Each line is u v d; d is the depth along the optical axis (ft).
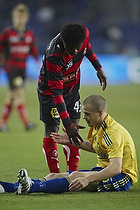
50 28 303.07
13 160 75.10
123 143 47.60
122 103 177.78
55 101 50.78
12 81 115.55
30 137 103.91
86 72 268.82
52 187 46.88
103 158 50.57
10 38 118.01
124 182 48.83
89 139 52.01
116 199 45.09
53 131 57.67
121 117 136.26
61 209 41.16
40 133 110.93
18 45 118.21
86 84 265.34
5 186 47.80
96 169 49.85
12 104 115.75
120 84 273.13
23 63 118.52
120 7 323.98
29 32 120.78
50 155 57.52
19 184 46.29
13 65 116.88
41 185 46.65
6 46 119.34
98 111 48.60
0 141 97.66
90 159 76.02
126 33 309.01
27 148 88.43
